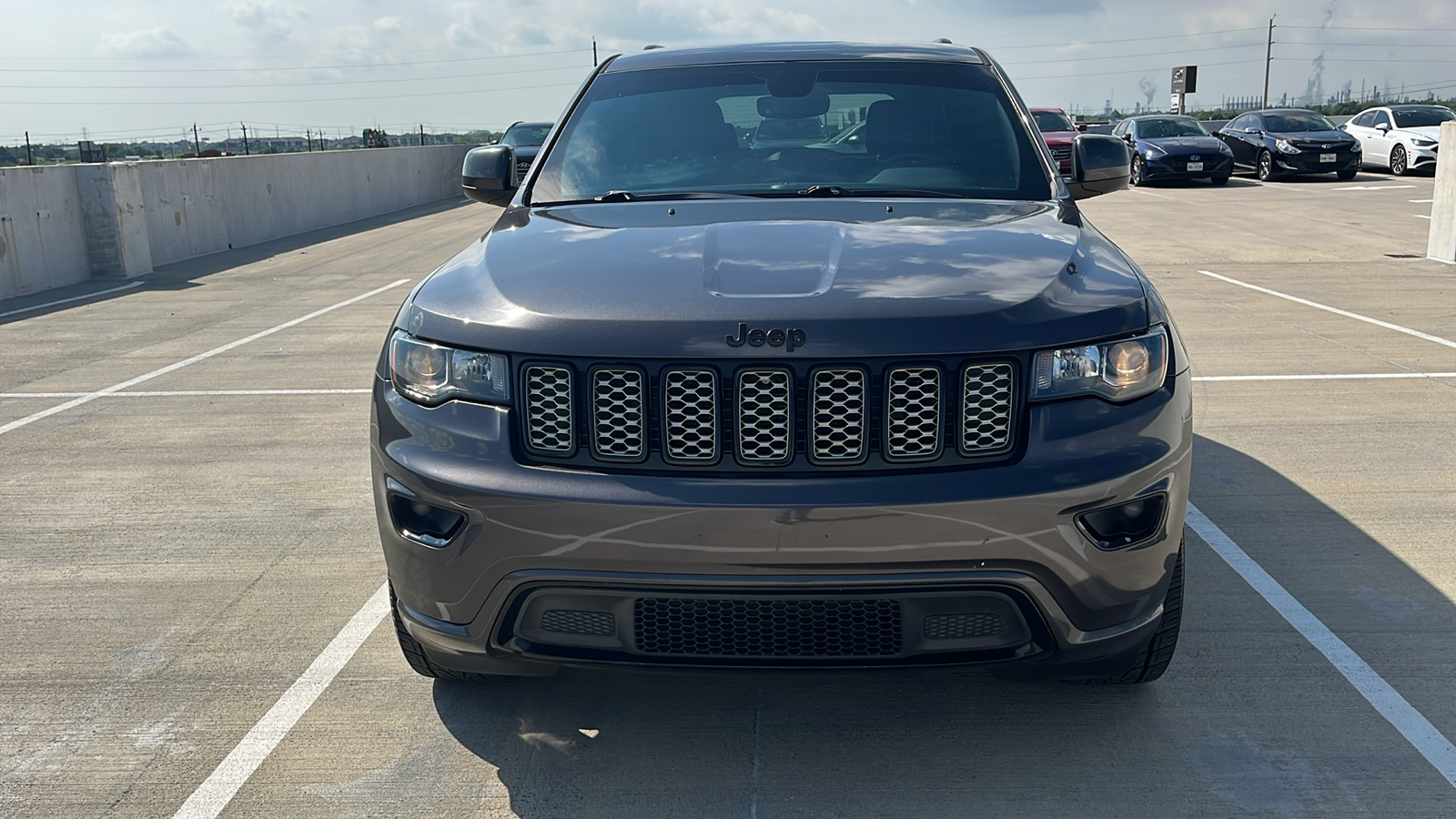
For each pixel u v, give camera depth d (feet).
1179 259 37.86
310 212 59.93
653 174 11.31
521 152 59.67
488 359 7.84
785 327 7.45
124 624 11.42
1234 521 13.62
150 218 43.80
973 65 12.81
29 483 16.14
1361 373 21.11
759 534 7.23
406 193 75.97
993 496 7.26
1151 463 7.66
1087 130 79.05
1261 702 9.45
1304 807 8.02
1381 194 62.34
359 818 8.11
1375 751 8.70
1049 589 7.48
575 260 8.78
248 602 11.90
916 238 9.00
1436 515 13.71
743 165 11.31
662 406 7.51
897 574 7.29
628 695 9.79
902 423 7.48
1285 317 27.02
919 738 9.04
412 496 7.98
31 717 9.62
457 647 8.10
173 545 13.58
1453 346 23.35
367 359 24.61
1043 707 9.45
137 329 29.19
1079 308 7.84
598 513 7.36
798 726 9.25
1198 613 11.15
